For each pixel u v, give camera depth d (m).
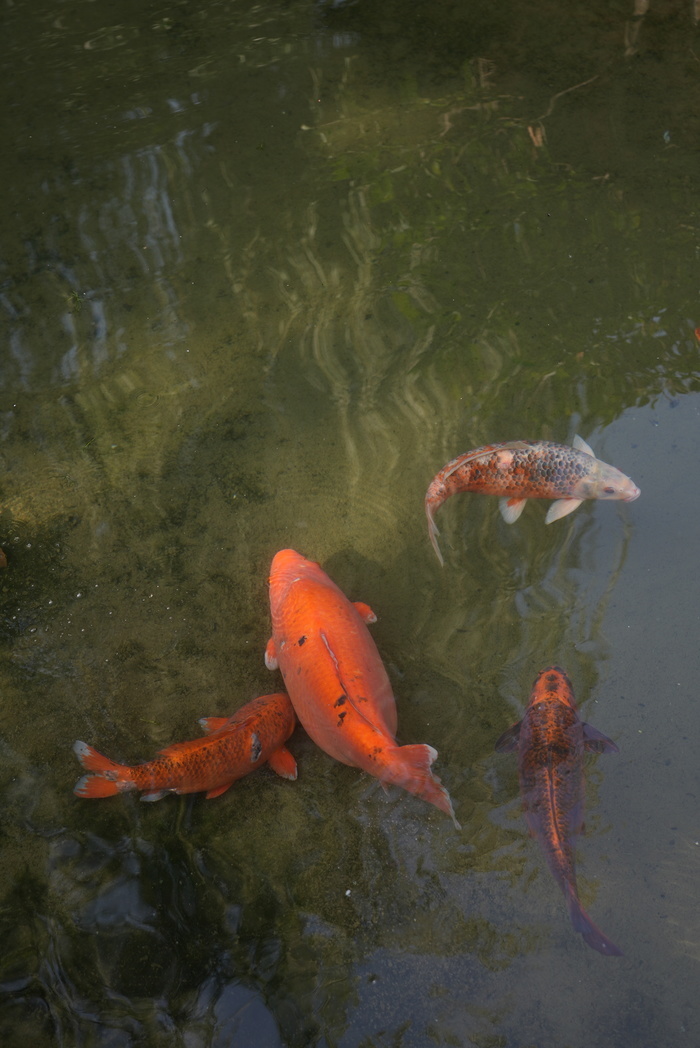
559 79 4.50
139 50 5.00
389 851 2.75
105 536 3.29
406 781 2.67
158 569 3.22
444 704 2.93
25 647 3.09
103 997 2.61
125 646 3.08
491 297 3.71
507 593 3.09
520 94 4.43
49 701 2.99
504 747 2.85
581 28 4.82
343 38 4.95
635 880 2.68
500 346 3.57
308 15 5.14
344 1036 2.56
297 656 2.82
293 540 3.24
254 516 3.30
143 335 3.74
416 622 3.06
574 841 2.70
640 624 3.01
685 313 3.59
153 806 2.83
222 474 3.39
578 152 4.12
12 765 2.90
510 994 2.59
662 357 3.49
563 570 3.12
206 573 3.20
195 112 4.53
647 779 2.79
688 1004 2.56
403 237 3.92
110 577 3.21
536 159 4.12
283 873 2.74
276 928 2.68
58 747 2.92
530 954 2.62
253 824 2.80
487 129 4.26
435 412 3.45
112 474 3.42
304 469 3.38
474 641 3.02
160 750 2.88
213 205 4.11
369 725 2.70
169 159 4.29
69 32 5.21
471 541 3.20
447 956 2.63
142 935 2.67
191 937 2.67
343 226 3.98
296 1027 2.57
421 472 3.33
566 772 2.73
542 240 3.85
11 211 4.16
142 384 3.62
